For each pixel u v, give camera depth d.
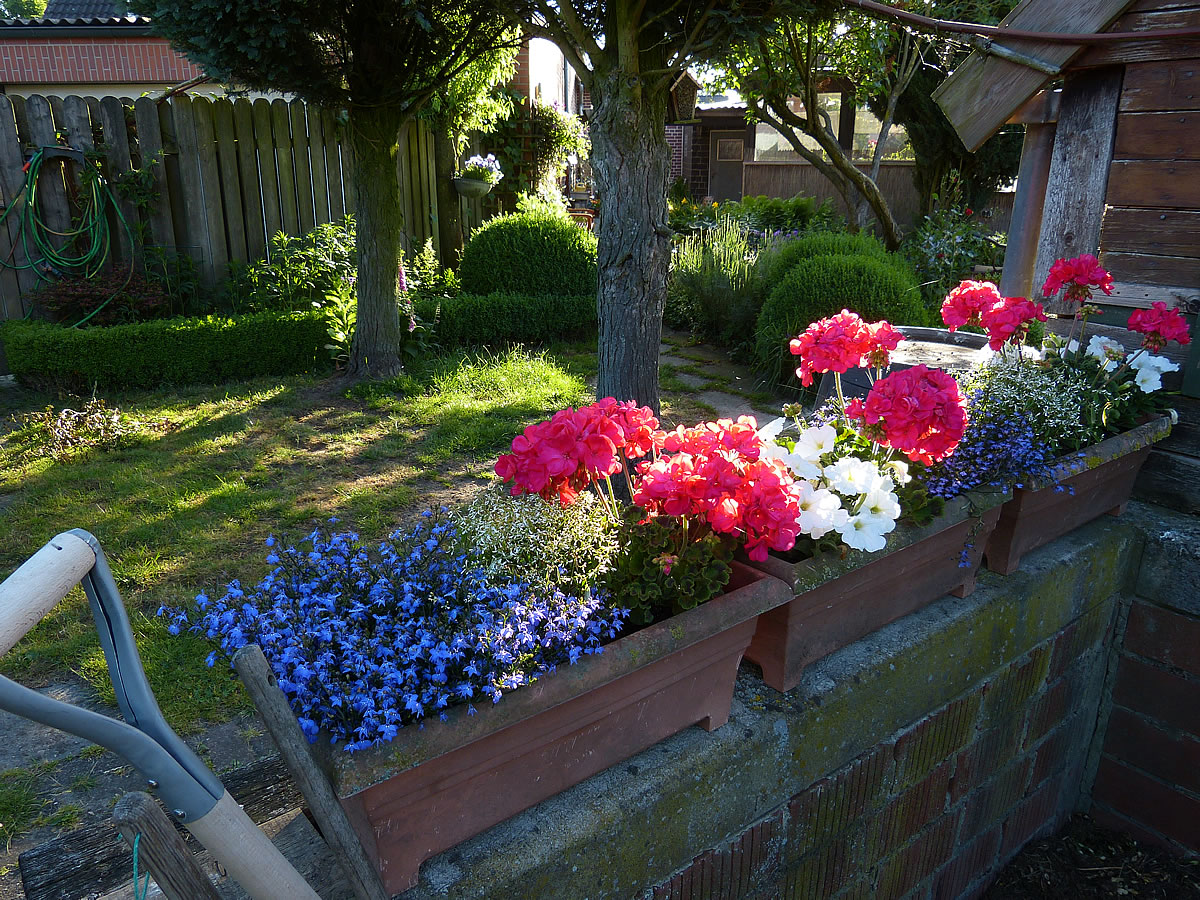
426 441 4.73
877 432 1.57
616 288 3.44
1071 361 2.35
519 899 1.17
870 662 1.66
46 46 10.98
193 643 2.75
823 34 7.66
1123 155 2.51
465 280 7.44
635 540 1.35
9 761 2.34
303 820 1.29
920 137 10.91
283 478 4.21
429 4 4.86
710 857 1.45
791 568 1.41
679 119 11.78
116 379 5.66
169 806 0.85
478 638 1.08
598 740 1.26
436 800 1.09
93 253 6.12
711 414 5.40
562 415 1.31
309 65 4.80
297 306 6.63
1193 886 2.41
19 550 3.42
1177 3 2.29
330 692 1.02
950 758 1.99
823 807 1.66
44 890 1.28
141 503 3.88
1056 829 2.66
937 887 2.15
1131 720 2.55
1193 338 2.45
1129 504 2.57
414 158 8.07
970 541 1.84
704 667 1.36
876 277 5.63
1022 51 2.52
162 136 6.35
